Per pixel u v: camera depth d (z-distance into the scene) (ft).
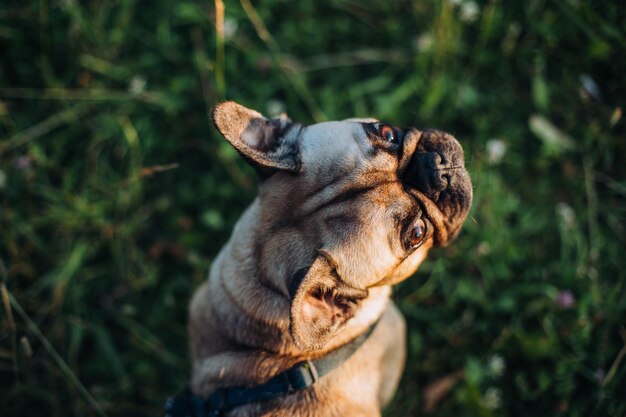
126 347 2.52
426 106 2.60
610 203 2.57
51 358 2.38
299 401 1.86
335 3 2.75
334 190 1.77
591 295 2.41
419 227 1.80
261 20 2.72
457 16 2.65
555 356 2.38
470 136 2.62
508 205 2.55
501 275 2.49
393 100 2.62
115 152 2.64
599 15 2.57
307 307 1.64
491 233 2.51
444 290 2.50
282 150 1.86
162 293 2.54
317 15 2.77
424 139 1.93
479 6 2.67
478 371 2.40
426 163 1.85
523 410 2.39
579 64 2.61
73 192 2.59
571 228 2.53
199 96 2.65
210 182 2.62
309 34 2.74
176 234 2.59
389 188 1.78
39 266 2.53
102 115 2.63
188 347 2.52
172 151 2.64
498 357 2.42
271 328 1.87
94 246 2.54
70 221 2.52
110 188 2.58
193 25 2.71
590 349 2.37
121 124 2.60
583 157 2.58
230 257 1.96
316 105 2.68
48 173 2.59
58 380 2.39
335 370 1.89
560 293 2.43
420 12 2.69
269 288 1.84
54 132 2.64
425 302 2.53
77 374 2.44
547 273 2.50
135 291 2.54
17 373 2.31
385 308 2.10
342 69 2.73
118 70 2.65
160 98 2.62
